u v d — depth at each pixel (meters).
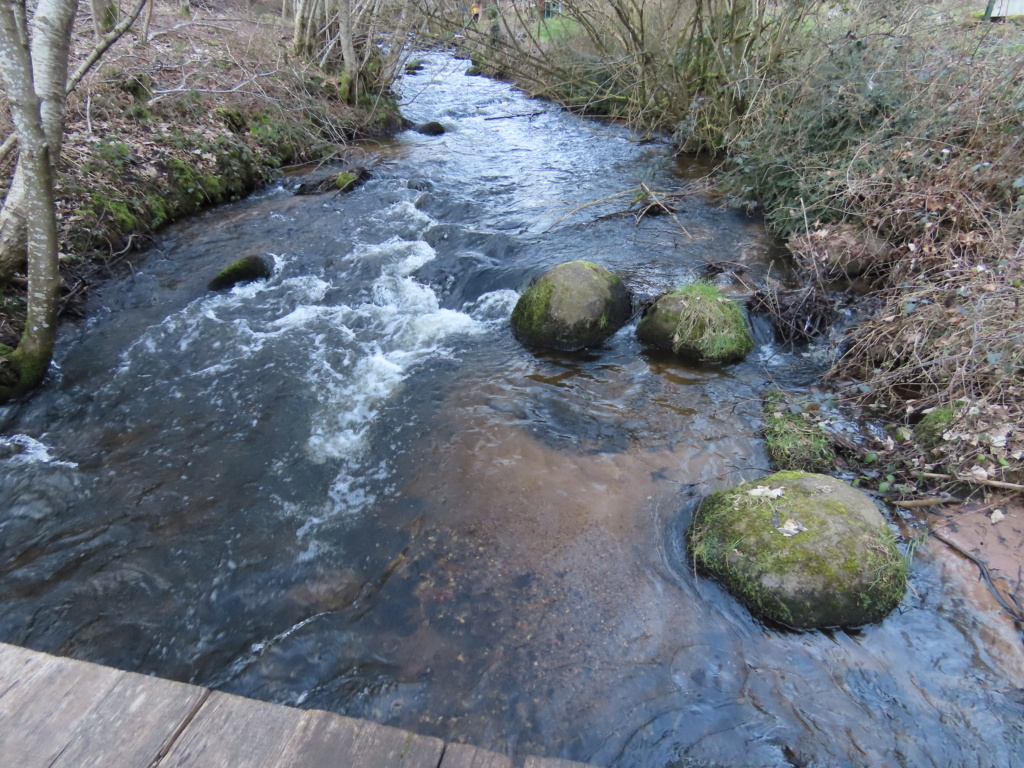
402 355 6.21
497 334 6.50
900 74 7.57
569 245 8.05
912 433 4.66
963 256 5.38
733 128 10.80
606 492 4.45
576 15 12.63
